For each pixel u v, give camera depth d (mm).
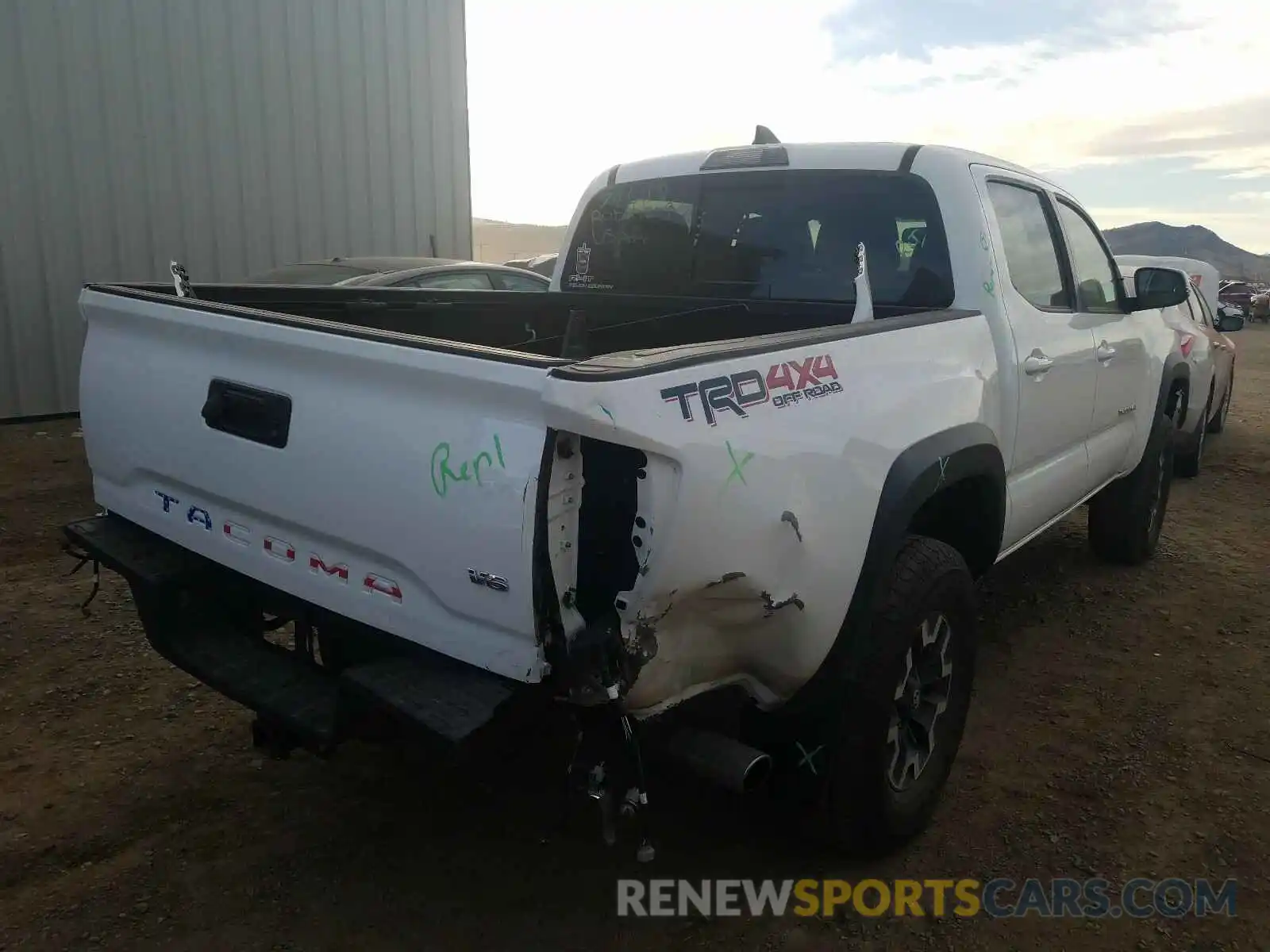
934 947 2697
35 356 9789
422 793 3391
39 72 9445
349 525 2383
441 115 12367
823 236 3844
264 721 2730
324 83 11297
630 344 4254
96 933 2689
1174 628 4906
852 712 2705
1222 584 5566
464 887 2910
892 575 2797
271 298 3785
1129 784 3484
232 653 2857
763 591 2322
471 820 3242
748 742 2803
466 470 2119
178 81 10266
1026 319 3721
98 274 10031
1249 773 3557
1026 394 3678
